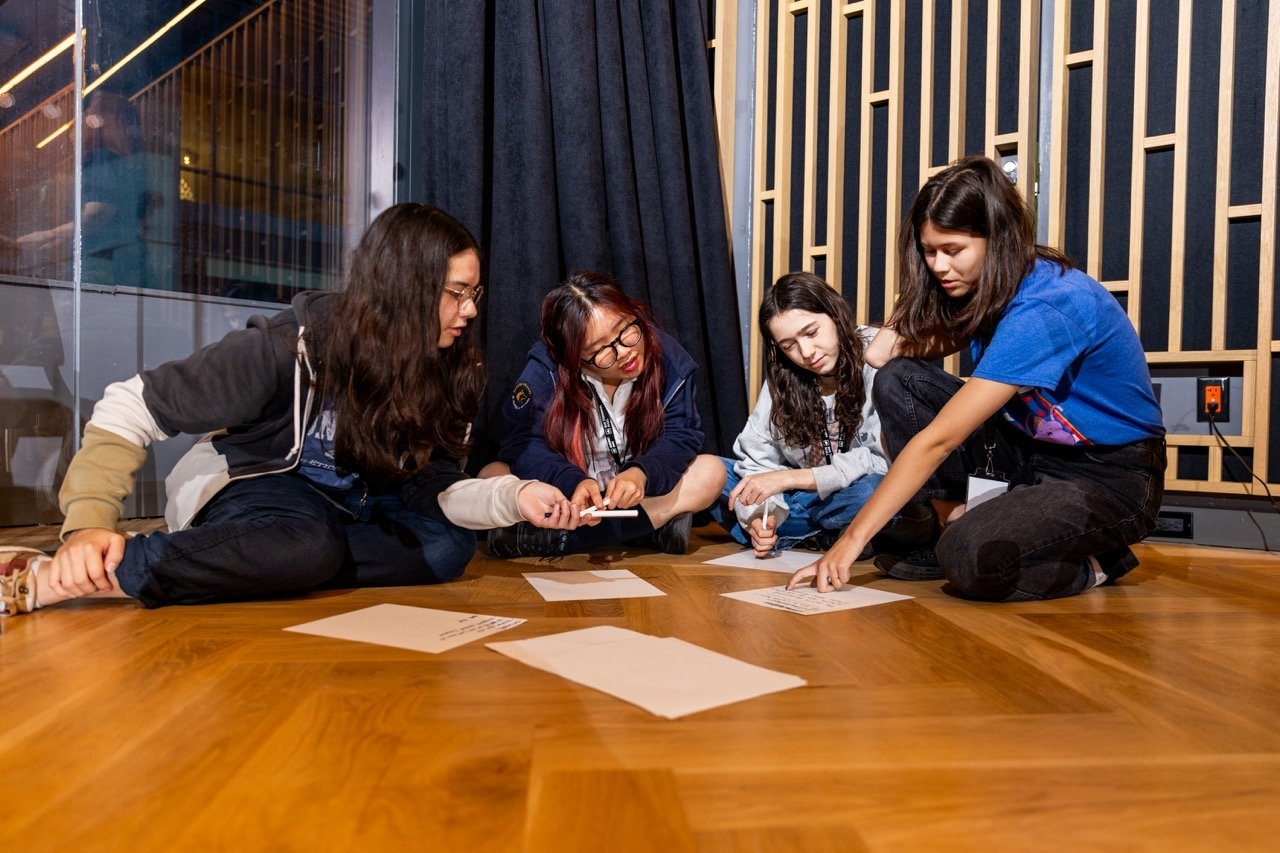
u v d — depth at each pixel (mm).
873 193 2926
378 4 2799
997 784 754
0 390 2188
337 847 628
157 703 943
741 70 3178
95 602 1448
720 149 3137
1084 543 1578
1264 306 2307
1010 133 2660
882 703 971
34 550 1385
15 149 2168
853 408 2041
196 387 1395
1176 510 2438
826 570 1509
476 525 1601
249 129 2570
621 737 854
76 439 2164
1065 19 2562
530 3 2658
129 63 2357
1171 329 2424
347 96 2750
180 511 1494
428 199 2695
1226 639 1283
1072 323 1479
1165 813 701
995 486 1711
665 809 697
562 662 1088
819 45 3016
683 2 3010
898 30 2820
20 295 2201
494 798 713
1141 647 1231
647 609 1461
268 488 1515
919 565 1784
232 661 1104
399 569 1643
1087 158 2578
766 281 3146
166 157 2428
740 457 2299
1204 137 2414
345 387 1492
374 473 1519
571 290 1931
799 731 878
